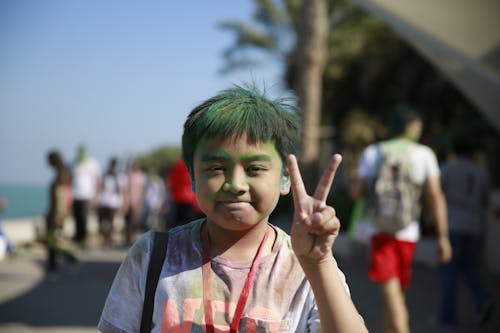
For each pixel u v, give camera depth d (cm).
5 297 754
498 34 681
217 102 174
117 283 182
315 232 154
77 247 1324
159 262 178
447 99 1931
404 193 451
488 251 1077
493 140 1481
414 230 458
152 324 175
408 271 455
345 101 2366
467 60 725
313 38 1275
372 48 2094
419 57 1909
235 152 169
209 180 171
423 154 471
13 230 1381
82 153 1211
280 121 174
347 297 158
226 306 170
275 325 168
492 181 1501
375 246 454
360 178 477
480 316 640
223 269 174
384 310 446
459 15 674
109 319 180
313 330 169
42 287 832
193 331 169
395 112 487
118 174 1448
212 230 179
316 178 1261
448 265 648
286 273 173
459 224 643
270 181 171
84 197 1202
